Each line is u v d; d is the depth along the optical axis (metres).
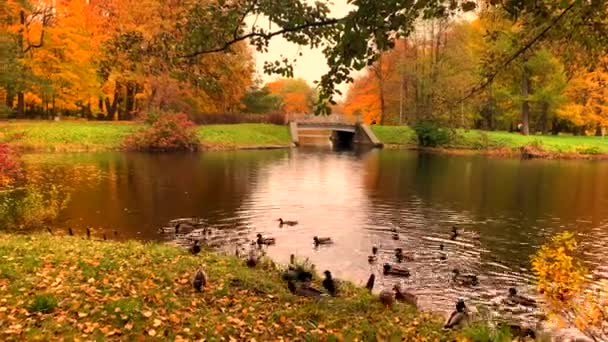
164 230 21.22
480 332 9.36
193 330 7.65
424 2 7.85
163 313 8.16
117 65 11.66
